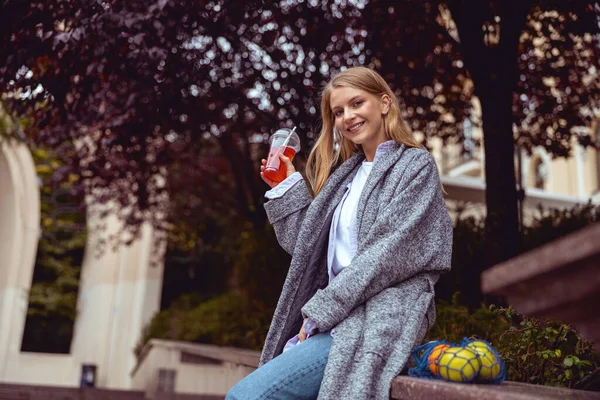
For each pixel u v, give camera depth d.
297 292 1.74
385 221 1.57
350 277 1.49
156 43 3.89
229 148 7.34
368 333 1.46
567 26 4.61
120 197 8.98
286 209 1.90
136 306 11.62
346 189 1.86
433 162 1.71
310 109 5.56
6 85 3.89
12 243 10.40
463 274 4.14
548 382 2.28
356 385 1.39
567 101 6.02
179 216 10.56
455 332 3.11
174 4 3.61
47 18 3.61
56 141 6.36
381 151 1.78
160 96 4.58
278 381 1.50
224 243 12.35
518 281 0.85
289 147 2.01
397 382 1.36
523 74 5.71
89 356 11.51
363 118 1.84
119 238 10.40
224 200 10.23
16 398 6.19
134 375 9.85
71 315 12.31
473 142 7.00
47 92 3.94
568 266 0.75
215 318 6.97
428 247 1.59
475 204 7.12
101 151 6.83
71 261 13.07
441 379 1.40
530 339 2.31
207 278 13.69
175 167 9.84
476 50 4.19
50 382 11.14
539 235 4.67
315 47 5.54
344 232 1.74
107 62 3.84
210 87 5.71
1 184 10.38
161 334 8.98
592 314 0.81
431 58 5.78
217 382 4.98
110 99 5.64
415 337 1.48
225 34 4.52
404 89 6.07
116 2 3.59
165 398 6.98
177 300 12.04
